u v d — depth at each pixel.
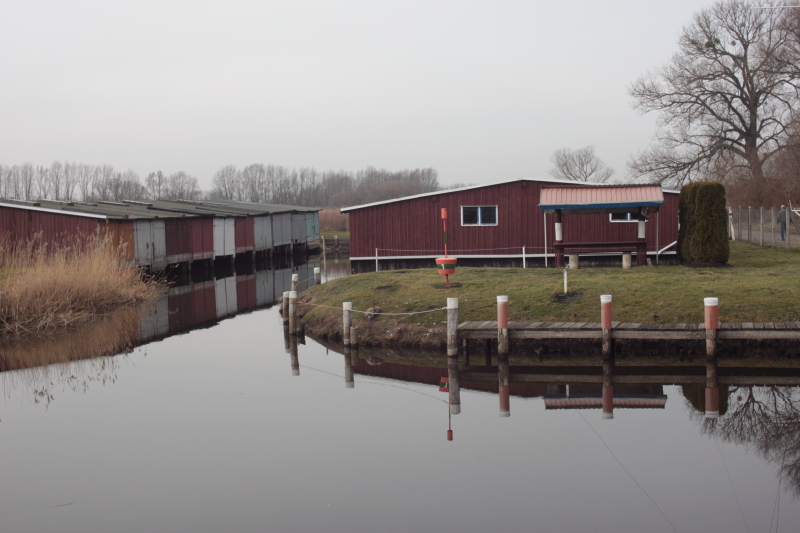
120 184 101.88
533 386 12.36
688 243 18.80
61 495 8.18
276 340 17.78
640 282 15.88
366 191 121.81
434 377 13.25
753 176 38.94
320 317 17.91
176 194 113.75
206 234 35.19
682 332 12.30
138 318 21.20
